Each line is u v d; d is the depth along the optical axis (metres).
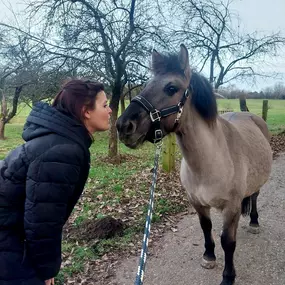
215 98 2.43
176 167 6.73
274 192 5.32
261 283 2.81
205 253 3.11
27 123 1.43
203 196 2.55
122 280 2.87
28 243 1.33
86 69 7.34
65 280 2.84
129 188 5.37
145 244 1.67
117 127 2.12
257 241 3.56
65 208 1.35
